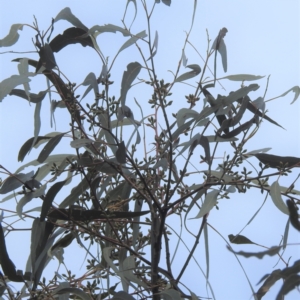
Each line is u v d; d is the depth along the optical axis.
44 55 1.75
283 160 1.81
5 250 1.79
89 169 1.82
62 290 1.75
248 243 1.77
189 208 1.78
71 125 1.75
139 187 1.82
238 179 1.75
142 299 1.73
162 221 1.74
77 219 1.80
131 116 1.77
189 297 1.74
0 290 1.76
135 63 1.78
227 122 1.76
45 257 1.84
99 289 1.78
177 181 1.82
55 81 1.76
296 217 1.57
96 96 1.73
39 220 1.83
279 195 1.75
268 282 1.53
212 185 1.75
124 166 1.77
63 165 1.83
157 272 1.76
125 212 1.80
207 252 1.81
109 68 1.79
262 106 1.81
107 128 1.77
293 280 1.52
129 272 1.79
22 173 1.83
